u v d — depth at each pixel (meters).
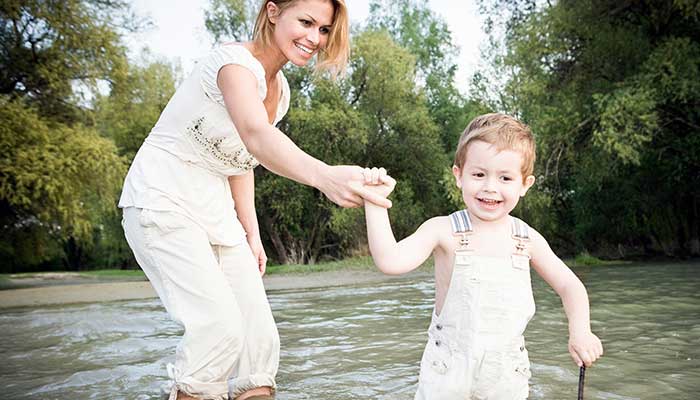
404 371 2.63
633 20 13.16
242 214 2.71
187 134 2.20
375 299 6.03
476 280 1.80
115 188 13.65
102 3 13.95
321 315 4.79
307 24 2.15
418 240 1.82
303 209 17.70
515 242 1.86
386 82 17.42
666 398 2.12
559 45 12.95
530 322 4.00
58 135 12.84
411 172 18.05
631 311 4.40
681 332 3.46
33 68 13.42
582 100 12.51
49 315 5.46
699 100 11.37
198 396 2.12
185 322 2.13
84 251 28.12
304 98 17.22
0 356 3.28
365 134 16.80
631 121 10.92
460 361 1.78
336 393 2.28
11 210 14.29
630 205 14.32
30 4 12.69
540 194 13.50
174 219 2.17
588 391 2.22
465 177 1.86
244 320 2.35
